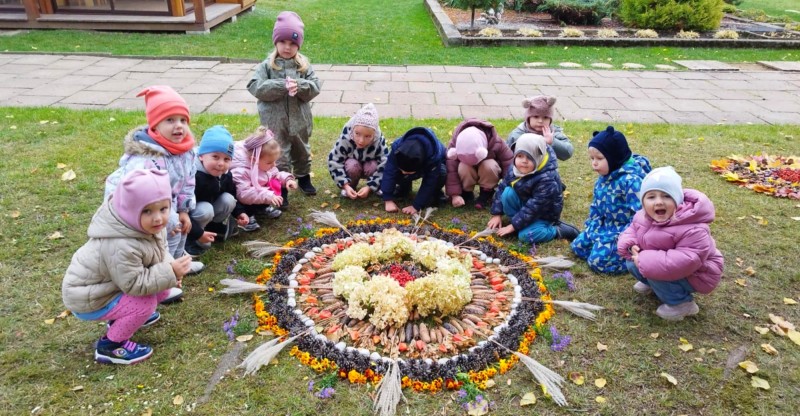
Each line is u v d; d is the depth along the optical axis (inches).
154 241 110.0
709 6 546.0
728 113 306.7
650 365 116.7
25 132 240.7
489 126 183.2
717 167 220.8
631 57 457.1
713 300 138.3
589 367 116.0
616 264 147.9
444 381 109.3
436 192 188.7
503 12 660.7
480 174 183.8
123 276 104.7
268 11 620.4
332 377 109.5
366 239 163.2
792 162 228.1
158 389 107.9
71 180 195.0
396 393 104.9
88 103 293.0
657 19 555.2
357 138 176.9
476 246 160.2
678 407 106.7
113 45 435.2
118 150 223.8
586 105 316.2
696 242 119.6
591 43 495.8
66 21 478.6
